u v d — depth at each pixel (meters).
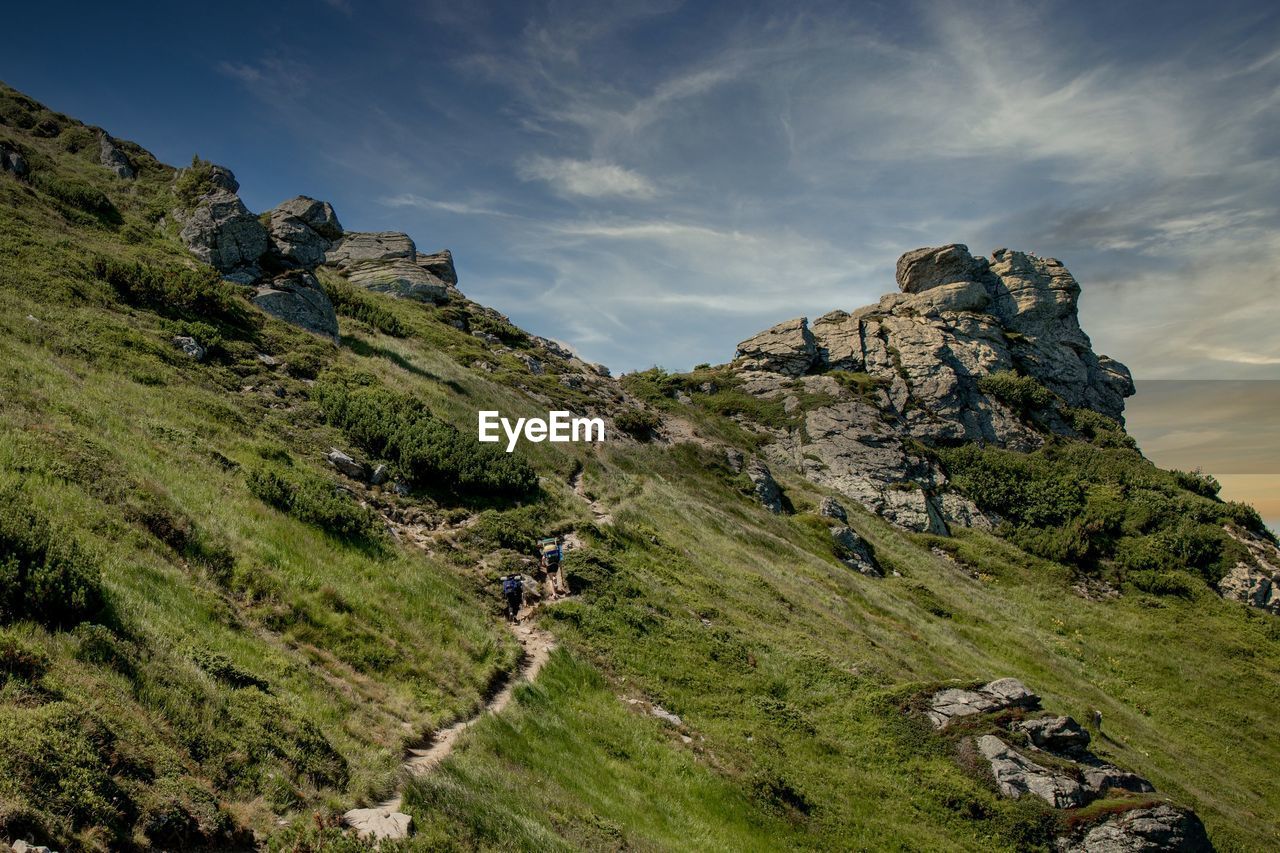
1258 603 51.41
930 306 84.19
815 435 64.62
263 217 64.12
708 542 34.97
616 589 24.20
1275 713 39.38
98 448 16.08
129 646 9.78
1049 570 53.38
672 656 21.75
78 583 10.14
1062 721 20.28
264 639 13.14
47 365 19.91
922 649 32.41
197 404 22.89
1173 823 17.03
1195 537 55.78
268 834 8.23
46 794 6.55
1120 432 78.06
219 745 9.06
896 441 64.62
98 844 6.53
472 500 27.59
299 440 24.64
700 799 15.62
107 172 46.06
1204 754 35.59
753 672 22.67
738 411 70.56
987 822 17.67
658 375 78.56
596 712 17.52
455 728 13.88
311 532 18.30
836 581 38.09
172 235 39.69
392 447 27.14
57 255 28.98
